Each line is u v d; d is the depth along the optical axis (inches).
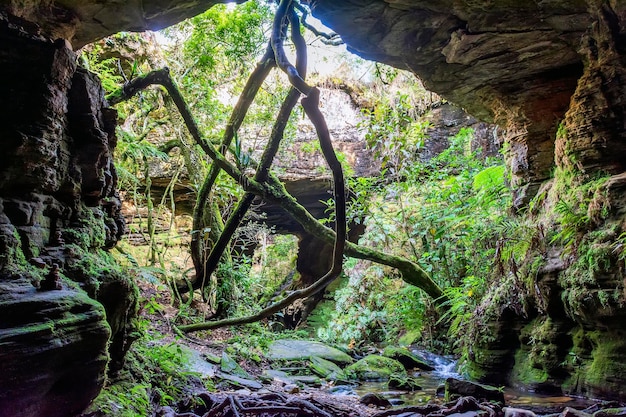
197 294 327.9
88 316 85.1
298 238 636.7
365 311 383.6
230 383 183.6
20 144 89.7
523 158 240.7
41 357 74.2
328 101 481.4
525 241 209.2
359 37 207.2
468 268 302.4
